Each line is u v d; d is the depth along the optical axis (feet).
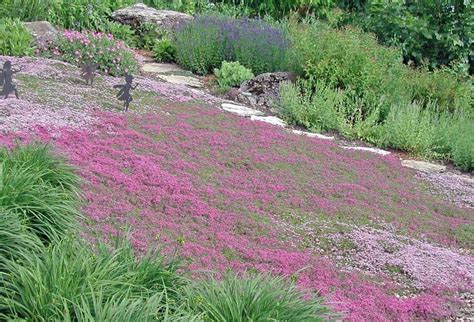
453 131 39.73
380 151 37.19
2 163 18.83
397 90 42.57
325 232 24.88
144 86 37.04
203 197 25.17
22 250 15.56
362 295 20.67
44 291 13.67
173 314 14.17
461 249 26.48
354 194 29.07
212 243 21.85
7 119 26.58
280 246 23.09
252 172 28.99
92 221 20.79
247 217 24.58
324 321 15.56
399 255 24.08
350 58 42.16
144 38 52.42
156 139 29.68
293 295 15.96
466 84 46.50
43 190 18.97
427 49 54.44
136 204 23.13
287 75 43.42
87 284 14.16
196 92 39.37
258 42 46.83
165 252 19.53
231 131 33.35
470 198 31.96
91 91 33.73
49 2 49.49
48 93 31.50
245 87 42.75
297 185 28.55
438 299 21.31
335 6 64.08
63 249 15.51
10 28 40.04
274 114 40.22
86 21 50.80
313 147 34.01
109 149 26.68
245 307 15.01
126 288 14.89
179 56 47.34
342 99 40.57
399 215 28.17
